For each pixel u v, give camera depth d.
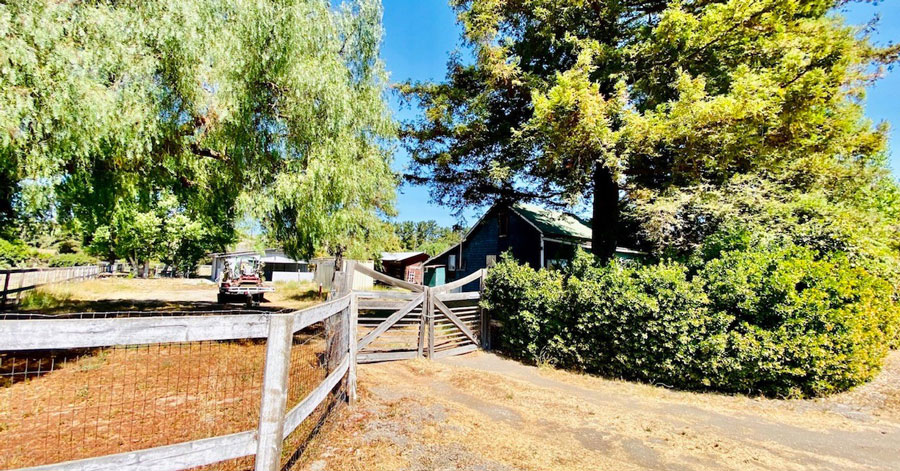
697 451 4.04
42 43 5.09
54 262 34.94
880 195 12.95
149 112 6.40
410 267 31.28
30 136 5.32
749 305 6.08
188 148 7.80
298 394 4.69
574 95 8.16
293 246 10.22
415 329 8.18
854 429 4.77
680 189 9.98
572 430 4.48
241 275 17.70
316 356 6.56
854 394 6.09
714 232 8.51
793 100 7.89
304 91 8.29
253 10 7.57
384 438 3.83
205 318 2.31
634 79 10.53
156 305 14.13
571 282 7.52
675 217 9.39
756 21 8.40
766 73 7.96
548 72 12.02
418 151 14.04
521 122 11.59
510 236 19.42
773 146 8.69
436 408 4.80
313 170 8.37
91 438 3.47
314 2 8.95
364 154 10.27
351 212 10.13
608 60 10.33
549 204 14.77
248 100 7.96
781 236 7.62
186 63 6.70
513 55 12.27
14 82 4.88
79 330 1.96
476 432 4.16
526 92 11.25
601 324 6.97
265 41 7.93
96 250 29.98
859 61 8.73
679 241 9.23
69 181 7.45
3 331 1.80
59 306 12.48
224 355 6.88
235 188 8.70
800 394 5.91
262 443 2.44
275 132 8.70
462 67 13.30
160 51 6.49
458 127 11.88
